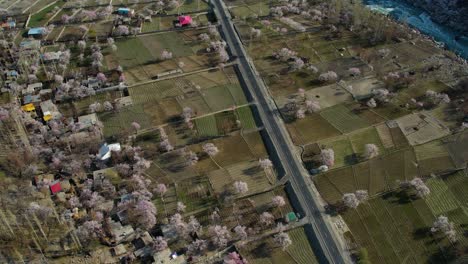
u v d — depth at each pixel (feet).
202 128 486.79
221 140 472.85
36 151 442.50
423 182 418.51
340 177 427.74
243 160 448.65
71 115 501.97
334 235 375.45
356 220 388.57
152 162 444.14
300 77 564.30
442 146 459.73
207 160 447.42
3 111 483.51
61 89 525.75
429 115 499.92
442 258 359.66
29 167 424.46
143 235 373.61
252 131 484.74
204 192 413.18
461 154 449.89
